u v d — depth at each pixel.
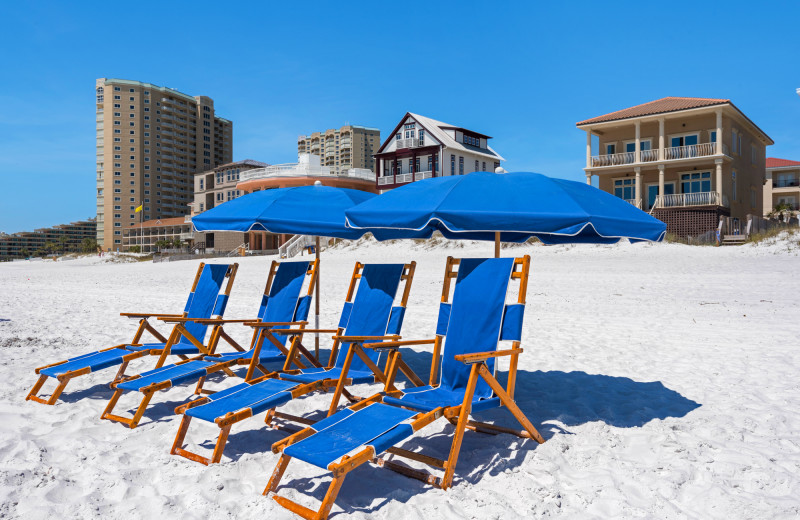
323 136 143.12
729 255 20.97
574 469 3.51
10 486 3.22
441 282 17.27
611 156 32.38
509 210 3.64
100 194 110.81
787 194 47.03
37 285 21.83
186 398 5.18
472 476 3.42
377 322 4.90
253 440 4.06
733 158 31.23
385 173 45.56
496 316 3.94
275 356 5.30
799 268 17.11
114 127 108.94
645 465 3.53
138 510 2.96
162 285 20.41
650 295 13.34
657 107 31.23
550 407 4.83
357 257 28.81
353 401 4.93
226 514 2.92
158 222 92.00
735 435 4.00
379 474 3.47
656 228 4.00
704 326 9.09
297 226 5.19
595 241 5.18
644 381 5.70
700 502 3.01
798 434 4.02
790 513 2.84
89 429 4.26
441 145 40.88
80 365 5.06
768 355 6.76
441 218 3.67
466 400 3.39
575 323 9.61
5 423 4.33
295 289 5.69
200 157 121.44
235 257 40.12
